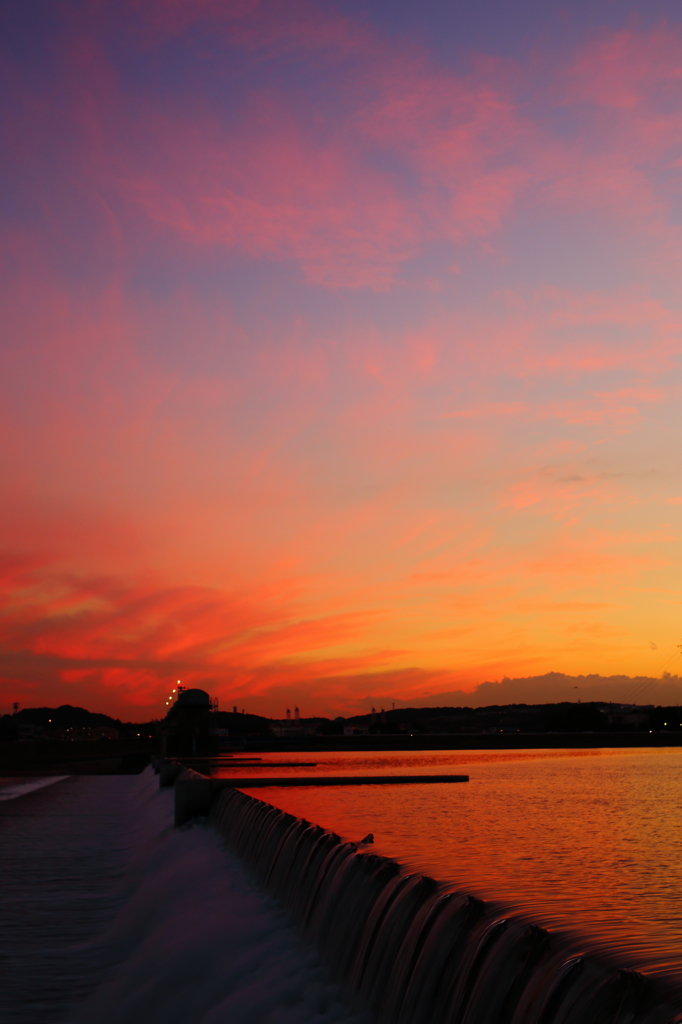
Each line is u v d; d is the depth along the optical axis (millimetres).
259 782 59312
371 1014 12969
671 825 36406
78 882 28906
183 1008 15250
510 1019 9938
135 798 64375
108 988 16953
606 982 8789
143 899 24500
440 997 11461
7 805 60281
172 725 153375
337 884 16391
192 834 33344
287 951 16672
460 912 12180
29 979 17938
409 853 25875
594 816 40688
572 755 165125
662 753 176250
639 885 19109
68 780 92000
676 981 8383
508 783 68188
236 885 22656
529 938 10570
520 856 25469
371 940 13859
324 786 62625
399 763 125438
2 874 30438
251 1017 13945
